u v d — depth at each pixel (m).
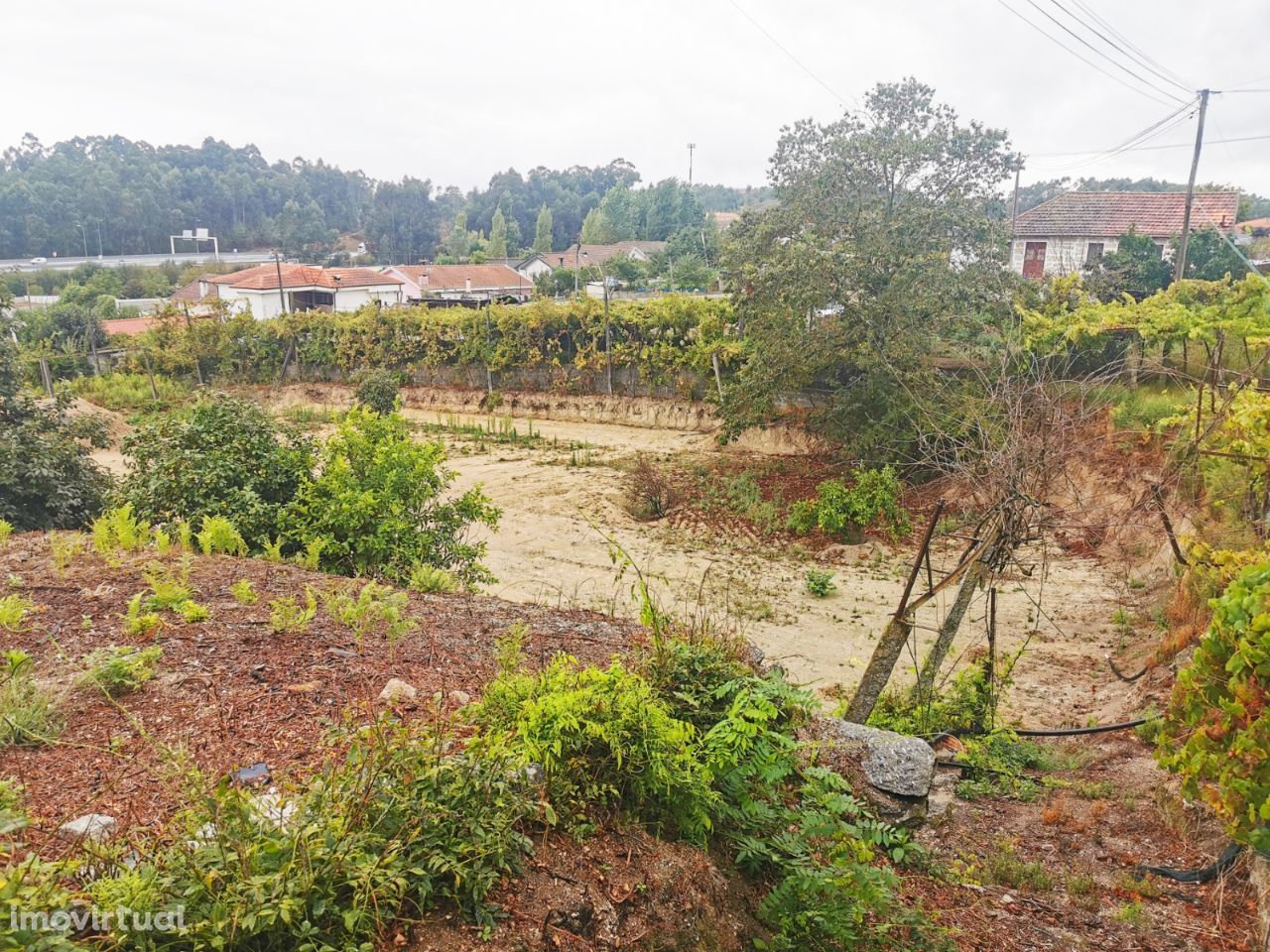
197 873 2.22
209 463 8.60
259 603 5.57
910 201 15.62
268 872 2.30
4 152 94.75
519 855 2.80
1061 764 6.48
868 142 15.59
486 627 5.61
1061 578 11.89
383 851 2.49
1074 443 8.82
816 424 17.80
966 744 6.63
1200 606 7.91
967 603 6.90
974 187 15.80
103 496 9.86
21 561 6.42
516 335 26.30
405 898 2.46
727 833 3.59
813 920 3.33
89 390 28.78
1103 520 11.80
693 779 3.33
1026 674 9.05
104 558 6.57
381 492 8.41
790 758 3.91
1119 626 10.16
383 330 29.22
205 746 3.50
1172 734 4.34
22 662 4.04
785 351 15.96
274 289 45.19
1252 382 8.76
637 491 16.53
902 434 15.30
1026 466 6.71
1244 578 4.00
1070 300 19.42
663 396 24.09
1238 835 3.74
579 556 13.26
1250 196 36.19
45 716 3.64
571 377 25.88
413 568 7.76
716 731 3.69
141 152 102.06
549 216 86.44
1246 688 3.68
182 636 4.77
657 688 4.04
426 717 3.79
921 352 15.30
